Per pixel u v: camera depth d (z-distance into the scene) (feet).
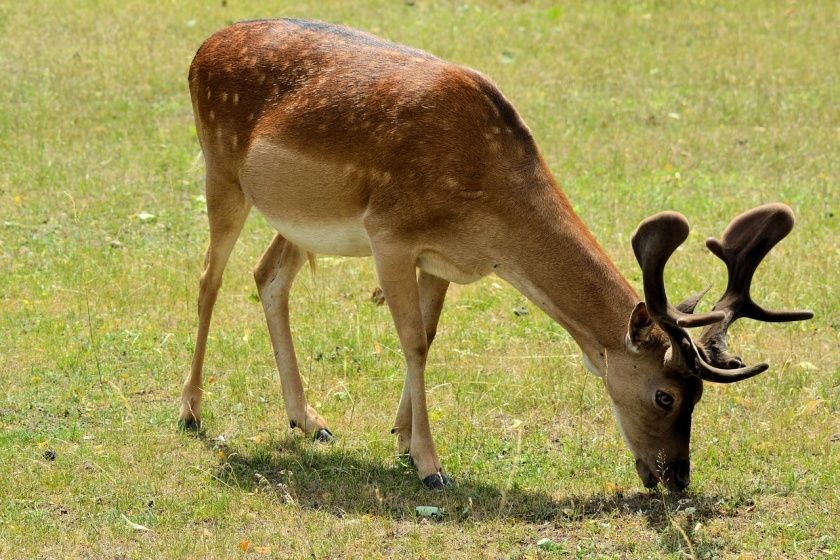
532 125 66.54
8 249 52.16
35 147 62.44
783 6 87.45
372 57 36.70
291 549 32.09
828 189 58.85
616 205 56.70
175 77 72.74
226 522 33.45
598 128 66.90
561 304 34.42
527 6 87.71
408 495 35.19
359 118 35.50
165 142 63.98
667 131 66.59
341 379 42.98
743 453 37.35
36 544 32.07
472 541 32.55
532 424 39.93
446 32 80.69
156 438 38.55
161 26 81.05
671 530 32.53
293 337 45.62
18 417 39.55
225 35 39.68
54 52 75.92
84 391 41.57
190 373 39.60
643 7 87.10
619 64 76.28
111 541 32.50
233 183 39.27
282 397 41.32
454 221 34.63
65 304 47.78
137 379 42.60
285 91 37.29
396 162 34.76
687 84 73.46
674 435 33.55
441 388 42.27
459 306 48.32
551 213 34.47
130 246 53.21
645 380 33.42
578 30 82.28
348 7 85.30
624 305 33.94
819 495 34.55
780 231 33.22
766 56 77.51
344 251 37.35
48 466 36.32
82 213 55.67
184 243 53.52
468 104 34.83
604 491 35.29
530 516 33.86
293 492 35.32
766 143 64.59
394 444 38.52
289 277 39.96
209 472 36.24
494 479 36.24
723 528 32.86
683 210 56.24
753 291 48.03
